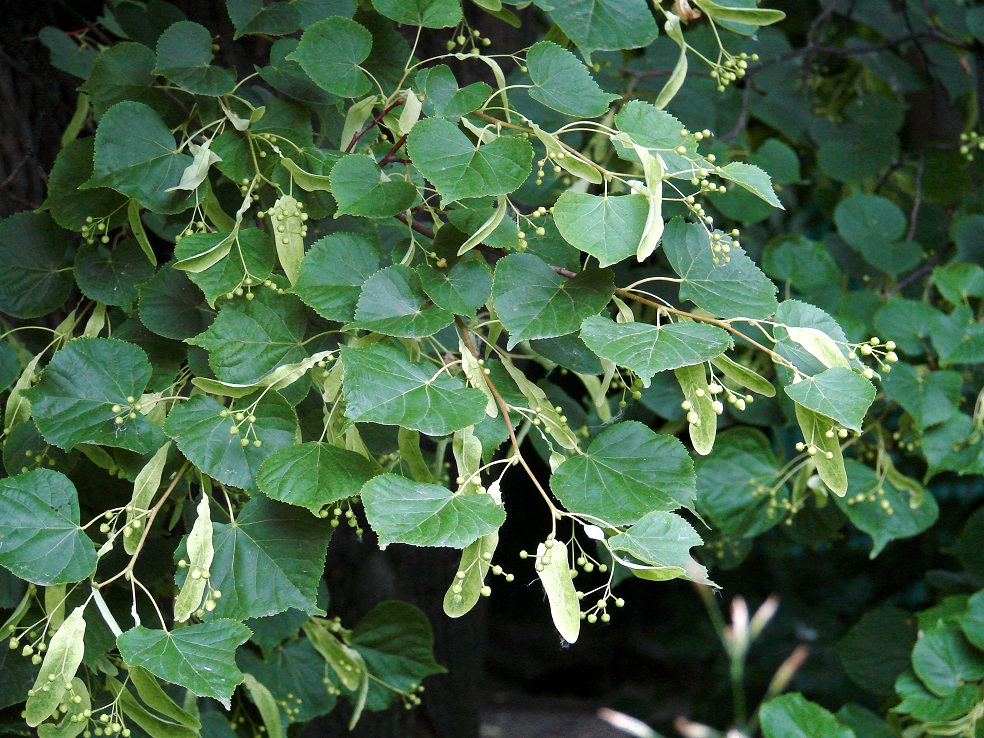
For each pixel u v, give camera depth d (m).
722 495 1.52
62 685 1.14
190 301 1.25
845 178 1.76
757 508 1.53
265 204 1.27
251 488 1.17
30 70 1.40
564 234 1.12
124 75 1.25
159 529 1.27
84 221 1.25
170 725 1.17
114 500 1.26
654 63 1.65
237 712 1.42
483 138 1.16
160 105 1.26
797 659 1.43
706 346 1.11
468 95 1.18
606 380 1.22
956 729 1.43
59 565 1.15
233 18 1.24
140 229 1.25
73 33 1.41
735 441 1.53
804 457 1.56
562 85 1.19
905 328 1.53
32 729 1.31
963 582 1.68
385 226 1.32
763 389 1.13
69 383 1.19
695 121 1.61
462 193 1.13
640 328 1.12
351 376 1.11
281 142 1.24
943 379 1.50
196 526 1.14
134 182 1.22
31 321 1.36
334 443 1.18
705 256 1.17
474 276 1.17
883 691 1.63
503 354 1.20
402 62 1.25
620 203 1.13
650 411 1.61
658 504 1.12
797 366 1.14
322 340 1.23
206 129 1.26
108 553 1.26
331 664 1.40
